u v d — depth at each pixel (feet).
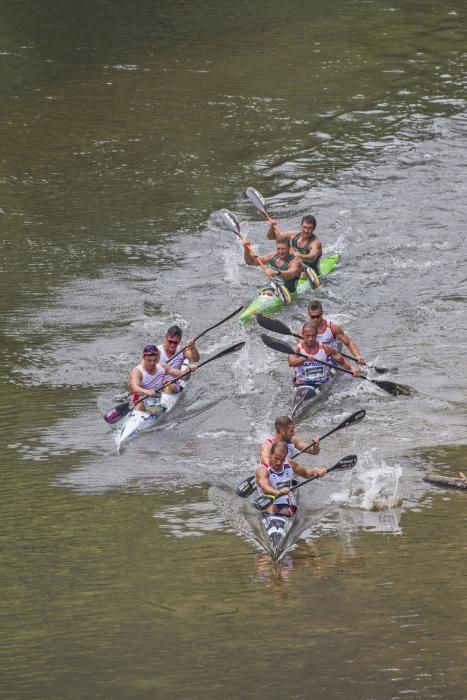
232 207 270.46
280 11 442.91
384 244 248.93
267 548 127.54
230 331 209.05
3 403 176.04
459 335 202.69
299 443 142.61
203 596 116.26
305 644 106.11
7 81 359.87
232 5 453.99
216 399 178.81
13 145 307.99
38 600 116.06
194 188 281.54
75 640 107.96
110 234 255.29
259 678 100.32
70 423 168.76
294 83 354.74
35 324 209.87
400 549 125.80
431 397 176.24
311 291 226.17
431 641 105.81
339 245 248.73
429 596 114.42
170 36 409.69
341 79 357.20
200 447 160.04
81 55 387.34
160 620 111.55
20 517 136.56
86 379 186.29
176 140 311.68
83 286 228.22
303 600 114.73
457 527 131.23
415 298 221.25
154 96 345.10
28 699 97.96
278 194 277.23
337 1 455.22
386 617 110.52
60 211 267.39
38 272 234.79
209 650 105.40
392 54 382.01
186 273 235.81
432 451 155.53
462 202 271.08
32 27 420.77
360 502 139.95
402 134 312.71
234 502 141.08
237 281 232.53
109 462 154.71
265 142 309.83
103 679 100.83
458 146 304.09
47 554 126.82
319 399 177.68
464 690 97.76
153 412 169.27
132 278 232.73
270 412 173.78
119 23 427.74
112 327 209.15
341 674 100.68
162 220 263.29
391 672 100.68
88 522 135.13
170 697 97.71
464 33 403.95
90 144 308.81
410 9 438.40
